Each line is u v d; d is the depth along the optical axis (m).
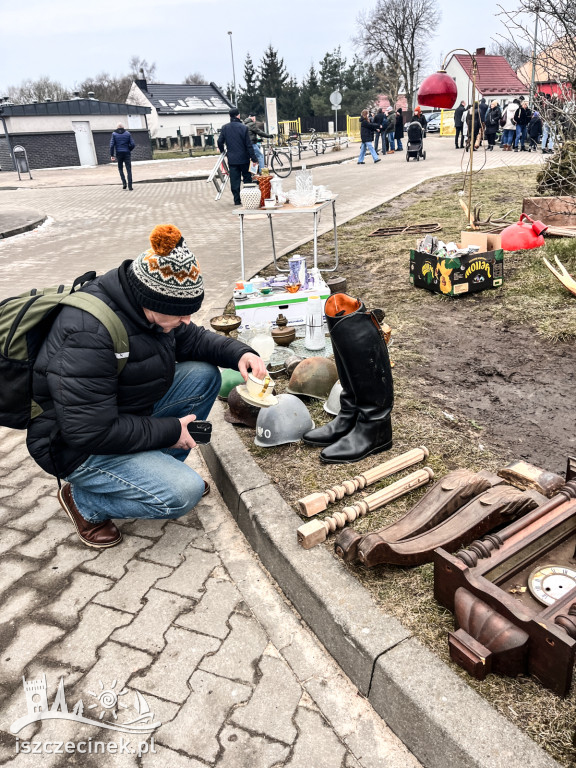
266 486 2.87
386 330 3.92
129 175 18.77
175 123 49.16
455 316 5.21
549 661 1.73
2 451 3.75
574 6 6.29
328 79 74.25
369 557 2.18
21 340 2.27
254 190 5.38
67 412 2.27
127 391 2.47
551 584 1.96
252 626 2.32
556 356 4.33
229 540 2.81
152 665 2.16
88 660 2.18
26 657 2.21
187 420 2.61
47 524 2.97
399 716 1.82
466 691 1.76
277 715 1.96
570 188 8.13
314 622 2.24
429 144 27.17
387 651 1.92
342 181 15.64
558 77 6.72
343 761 1.80
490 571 1.96
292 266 4.86
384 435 3.12
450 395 3.85
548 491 2.51
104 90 68.69
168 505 2.55
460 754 1.61
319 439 3.20
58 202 16.95
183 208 13.73
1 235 11.51
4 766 1.83
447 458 3.08
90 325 2.25
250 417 3.50
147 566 2.65
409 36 55.25
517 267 6.17
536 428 3.40
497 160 17.50
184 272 2.23
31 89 63.53
